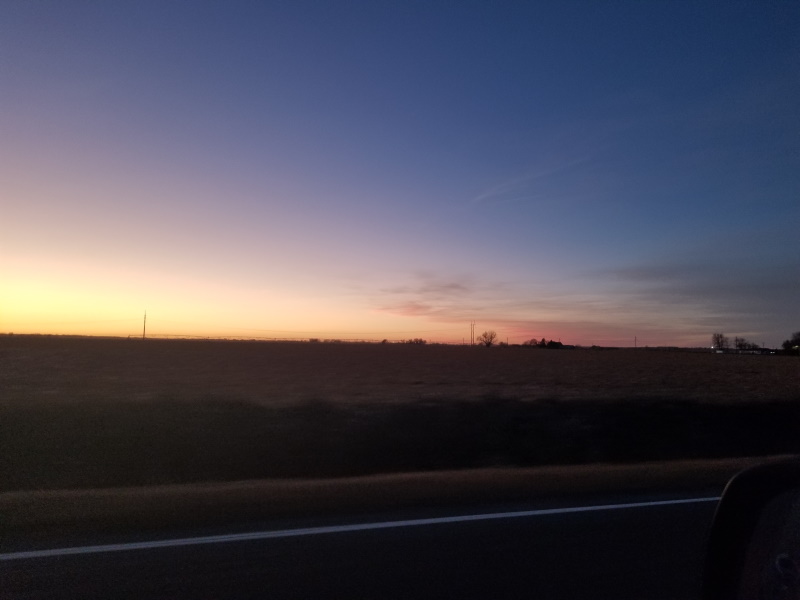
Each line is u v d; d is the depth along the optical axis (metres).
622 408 25.81
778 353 118.88
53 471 15.95
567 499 10.66
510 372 56.81
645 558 7.61
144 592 6.27
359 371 55.12
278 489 10.84
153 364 56.53
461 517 9.29
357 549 7.73
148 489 11.10
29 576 6.64
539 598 6.37
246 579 6.67
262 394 32.03
